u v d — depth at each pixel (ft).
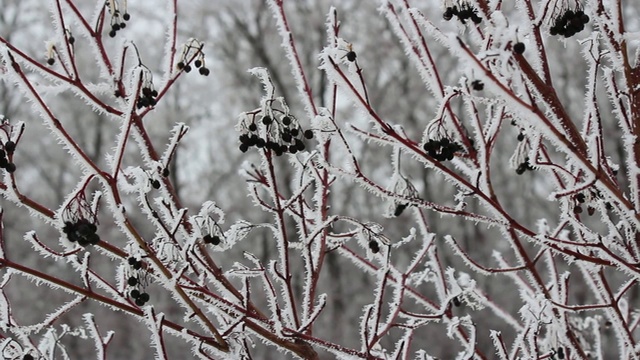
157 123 71.87
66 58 9.12
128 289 8.89
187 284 8.33
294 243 9.46
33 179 75.72
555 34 7.94
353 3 73.67
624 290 9.41
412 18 8.29
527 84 7.75
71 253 7.95
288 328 8.61
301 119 68.80
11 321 8.66
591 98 7.91
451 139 7.82
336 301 58.70
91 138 75.87
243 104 75.31
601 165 7.86
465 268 62.34
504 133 66.64
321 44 72.28
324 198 9.87
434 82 8.20
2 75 9.05
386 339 45.65
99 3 9.93
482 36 8.23
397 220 63.00
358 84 7.84
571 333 9.57
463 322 9.44
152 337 8.39
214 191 75.05
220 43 73.97
